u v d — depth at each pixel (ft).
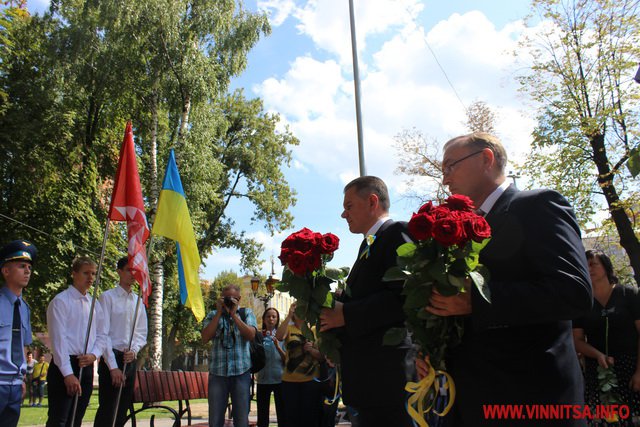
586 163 54.34
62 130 59.88
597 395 13.48
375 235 10.37
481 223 6.24
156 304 60.08
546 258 6.05
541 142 55.36
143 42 58.39
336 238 9.24
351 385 9.68
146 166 72.49
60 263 57.26
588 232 54.60
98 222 63.77
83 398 17.58
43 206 59.06
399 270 6.79
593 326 13.76
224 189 93.45
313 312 9.25
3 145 56.44
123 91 60.70
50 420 16.30
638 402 12.99
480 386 6.27
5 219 57.31
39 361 62.85
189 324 96.37
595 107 53.42
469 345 6.53
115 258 63.52
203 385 26.50
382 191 11.06
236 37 65.57
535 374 6.01
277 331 25.20
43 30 62.44
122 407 18.85
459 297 6.35
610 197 51.75
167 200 22.67
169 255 73.41
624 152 50.60
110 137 70.49
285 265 9.45
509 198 6.99
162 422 34.60
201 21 62.03
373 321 9.21
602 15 51.47
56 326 16.62
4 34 59.36
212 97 63.10
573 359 6.22
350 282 10.50
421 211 6.73
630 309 13.51
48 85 59.31
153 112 62.85
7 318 14.20
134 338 19.76
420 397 6.82
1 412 13.76
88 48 58.08
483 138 7.73
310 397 21.94
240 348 20.54
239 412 20.20
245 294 153.58
